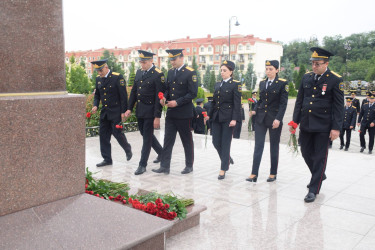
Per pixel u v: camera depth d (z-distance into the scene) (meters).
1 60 2.54
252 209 4.25
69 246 2.37
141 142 9.09
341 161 6.95
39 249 2.30
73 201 2.85
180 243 3.29
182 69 5.82
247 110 26.83
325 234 3.54
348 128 11.80
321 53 4.52
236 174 5.99
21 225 2.46
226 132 5.73
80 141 2.97
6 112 2.49
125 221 2.71
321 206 4.37
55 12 2.85
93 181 3.82
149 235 2.62
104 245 2.43
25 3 2.66
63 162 2.85
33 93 2.71
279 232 3.58
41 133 2.69
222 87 5.74
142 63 5.88
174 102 5.58
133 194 3.95
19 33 2.63
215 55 77.75
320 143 4.67
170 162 6.45
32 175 2.65
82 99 2.96
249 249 3.19
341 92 4.55
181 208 3.49
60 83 2.92
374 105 11.26
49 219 2.59
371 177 5.77
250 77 61.19
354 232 3.59
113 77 6.22
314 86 4.68
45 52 2.80
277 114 5.30
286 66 64.50
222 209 4.24
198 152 7.87
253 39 75.50
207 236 3.46
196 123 11.27
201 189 5.08
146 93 5.88
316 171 4.65
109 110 6.32
